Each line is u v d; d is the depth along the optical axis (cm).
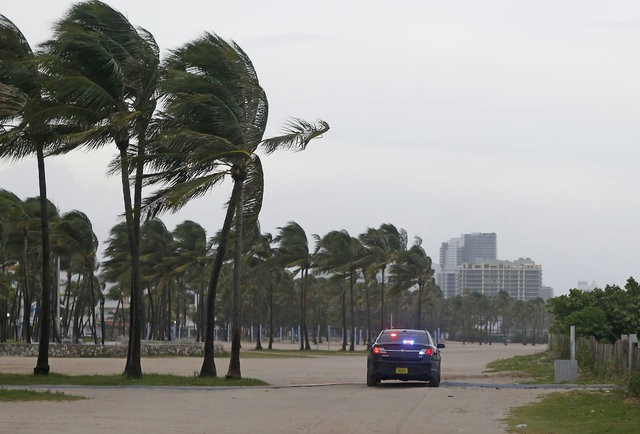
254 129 2722
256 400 1973
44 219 2759
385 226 9362
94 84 2441
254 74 2714
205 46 2634
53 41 2512
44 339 2767
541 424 1495
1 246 6281
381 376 2531
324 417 1577
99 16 2589
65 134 2602
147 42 2686
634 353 2280
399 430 1380
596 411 1698
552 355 4831
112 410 1666
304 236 8806
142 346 5525
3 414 1533
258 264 8938
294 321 15175
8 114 2439
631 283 5469
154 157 2575
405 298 16575
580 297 5500
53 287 7344
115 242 7381
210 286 2830
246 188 2845
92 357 5203
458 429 1408
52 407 1698
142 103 2645
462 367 4662
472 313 19725
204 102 2577
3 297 7019
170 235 7425
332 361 5509
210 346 2830
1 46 2559
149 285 7450
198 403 1873
